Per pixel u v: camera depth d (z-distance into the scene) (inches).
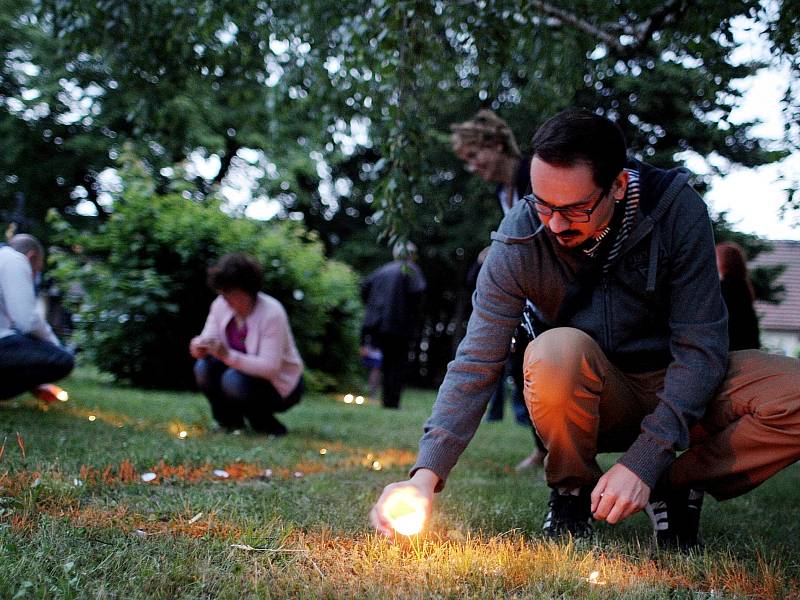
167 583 70.2
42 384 191.8
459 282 820.0
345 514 101.9
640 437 83.3
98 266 363.9
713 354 84.7
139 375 360.2
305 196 756.0
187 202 373.4
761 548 94.7
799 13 117.3
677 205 86.4
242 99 206.5
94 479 111.7
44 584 66.4
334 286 461.4
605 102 274.1
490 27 156.5
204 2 166.7
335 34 173.0
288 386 200.7
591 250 85.9
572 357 87.0
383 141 151.2
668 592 76.6
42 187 729.6
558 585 75.4
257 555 81.4
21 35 591.8
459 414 85.4
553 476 96.4
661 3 165.3
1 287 181.3
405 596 69.1
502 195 166.9
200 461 138.7
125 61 187.5
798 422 84.4
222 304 203.5
